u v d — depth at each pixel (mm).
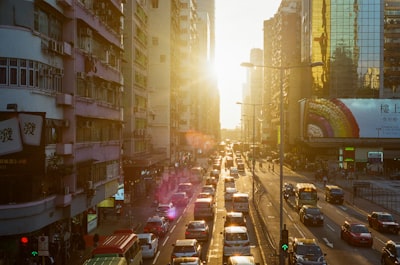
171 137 85438
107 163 41500
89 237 33656
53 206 29297
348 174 93500
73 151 31516
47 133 28828
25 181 26375
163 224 37656
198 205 45125
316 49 128375
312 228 41094
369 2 126312
